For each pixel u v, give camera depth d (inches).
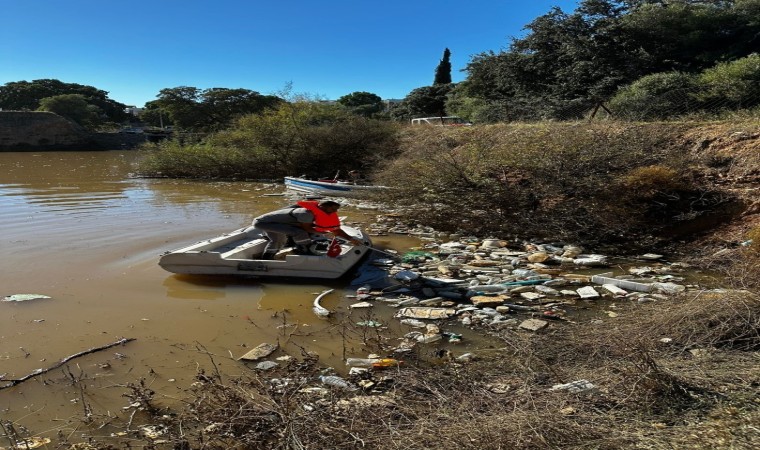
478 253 342.6
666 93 709.3
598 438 114.3
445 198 414.0
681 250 332.5
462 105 1373.0
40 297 256.5
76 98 2568.9
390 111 2150.6
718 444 107.9
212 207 541.6
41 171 954.1
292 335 214.7
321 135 795.4
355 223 453.7
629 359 156.7
